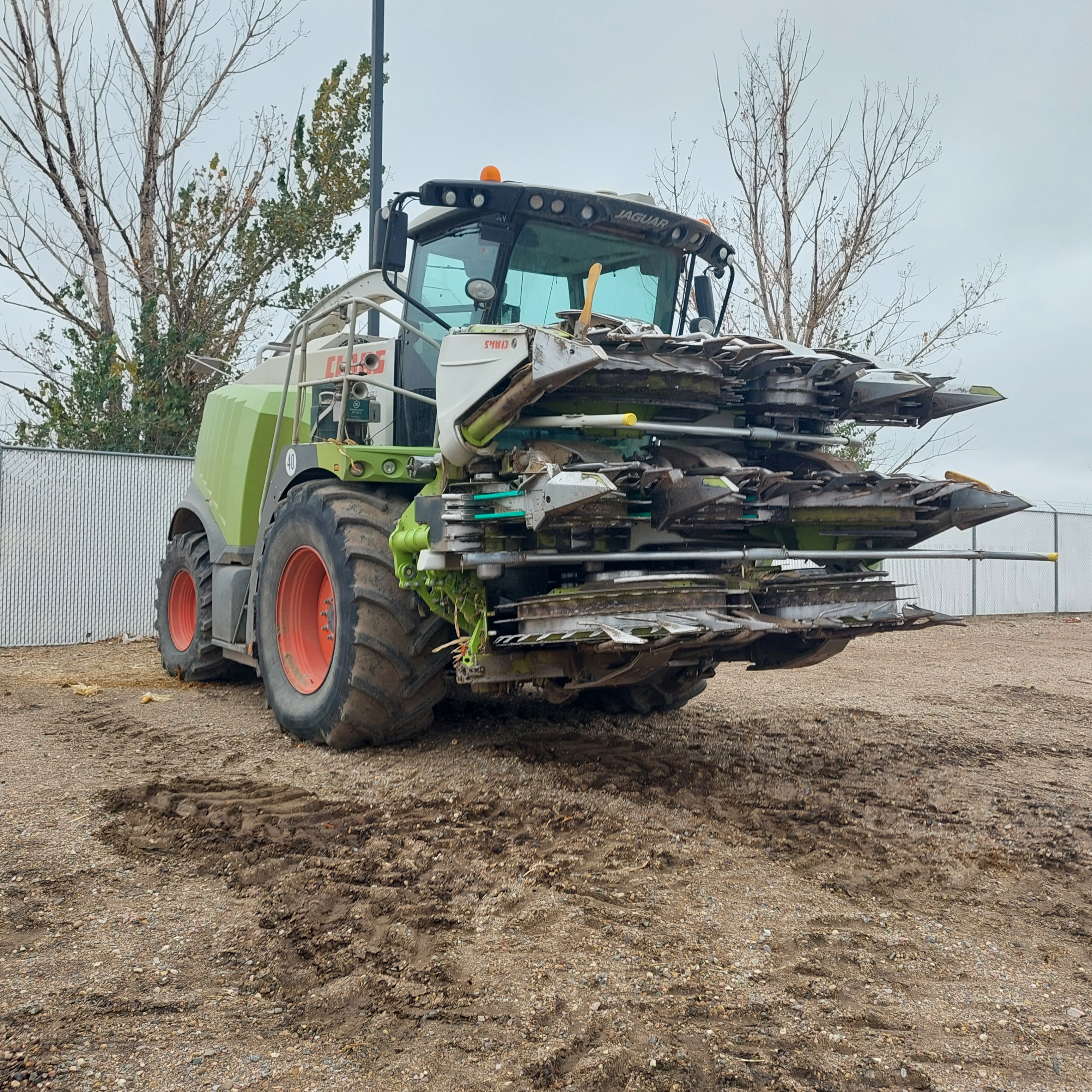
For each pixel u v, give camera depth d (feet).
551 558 13.73
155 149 54.90
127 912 10.26
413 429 18.49
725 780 15.83
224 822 13.12
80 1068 7.44
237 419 23.03
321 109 57.77
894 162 41.42
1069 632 48.75
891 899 11.12
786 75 41.47
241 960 9.25
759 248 41.88
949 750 18.74
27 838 12.41
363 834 12.76
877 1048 7.95
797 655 16.61
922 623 15.74
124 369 47.98
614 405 14.30
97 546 37.73
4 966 9.03
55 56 52.31
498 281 17.08
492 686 16.03
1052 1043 8.13
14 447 36.32
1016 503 15.33
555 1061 7.56
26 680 26.55
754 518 14.58
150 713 21.08
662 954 9.47
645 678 14.55
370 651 16.19
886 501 15.56
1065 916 10.80
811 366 15.19
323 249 55.98
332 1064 7.60
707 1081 7.39
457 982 8.84
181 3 54.34
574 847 12.41
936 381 15.56
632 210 17.58
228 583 21.93
